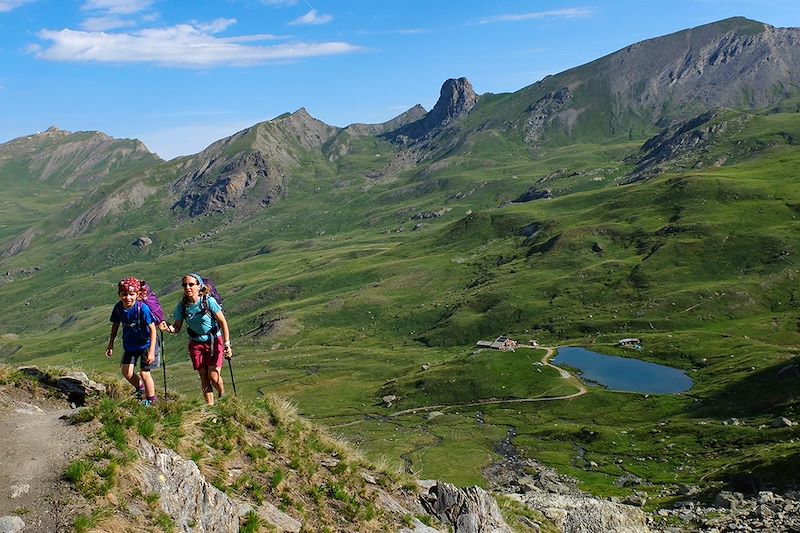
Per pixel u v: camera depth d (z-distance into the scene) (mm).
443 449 140250
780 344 198750
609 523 32438
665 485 95750
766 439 114562
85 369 16859
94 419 11969
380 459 20547
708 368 184000
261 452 15328
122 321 14156
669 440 129000
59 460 10711
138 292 14125
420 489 20297
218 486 13031
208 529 11734
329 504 15766
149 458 11625
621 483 106125
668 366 193125
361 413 186625
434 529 18000
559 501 34188
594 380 187000
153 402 14016
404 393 198500
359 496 17125
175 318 15977
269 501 14094
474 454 134500
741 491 61312
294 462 16141
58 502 9805
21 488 9930
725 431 124938
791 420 122688
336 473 17312
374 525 16109
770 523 39000
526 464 126188
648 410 157125
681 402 157375
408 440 150500
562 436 144125
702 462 111875
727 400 148750
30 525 9289
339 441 19641
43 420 12234
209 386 16250
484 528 19953
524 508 30500
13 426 11828
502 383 193125
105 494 10289
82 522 9430
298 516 14359
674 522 44375
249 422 16469
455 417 173250
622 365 197500
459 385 195875
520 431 153875
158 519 10578
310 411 190125
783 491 56500
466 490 21062
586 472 116312
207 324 16031
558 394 178375
